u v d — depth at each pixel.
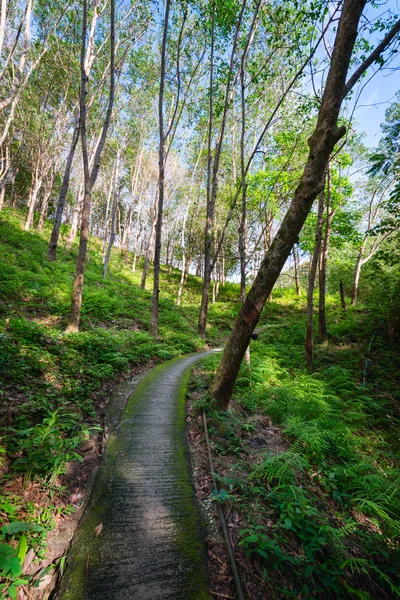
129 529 2.48
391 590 2.51
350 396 7.01
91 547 2.27
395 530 3.02
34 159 20.50
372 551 2.76
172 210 30.31
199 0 9.74
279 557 2.21
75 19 13.20
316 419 4.87
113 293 13.13
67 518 2.52
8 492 2.47
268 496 2.90
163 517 2.65
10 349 4.34
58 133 19.52
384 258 9.18
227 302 25.12
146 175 26.88
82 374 5.01
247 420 4.88
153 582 2.07
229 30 9.48
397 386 7.48
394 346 9.68
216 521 2.68
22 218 21.47
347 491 3.64
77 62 15.42
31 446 2.84
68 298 8.77
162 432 4.10
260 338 12.67
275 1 8.55
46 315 7.24
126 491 2.92
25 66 15.81
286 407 5.43
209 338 14.26
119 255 31.72
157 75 16.06
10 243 12.93
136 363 7.06
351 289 22.78
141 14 12.77
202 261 37.12
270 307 20.38
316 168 4.00
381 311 10.90
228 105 10.41
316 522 2.78
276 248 4.32
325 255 11.89
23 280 8.81
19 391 3.78
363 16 6.24
